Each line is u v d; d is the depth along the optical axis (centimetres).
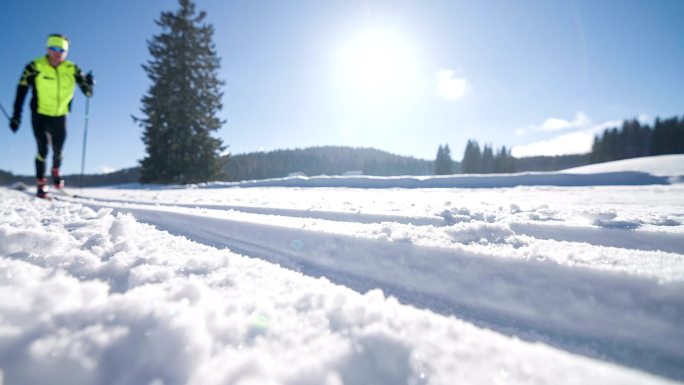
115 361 65
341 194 786
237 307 90
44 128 556
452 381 63
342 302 95
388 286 142
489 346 75
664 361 87
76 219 257
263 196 691
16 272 106
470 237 178
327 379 62
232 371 63
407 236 183
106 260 142
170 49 2373
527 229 223
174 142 2289
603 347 94
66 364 63
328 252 181
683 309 96
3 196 582
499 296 122
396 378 65
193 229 264
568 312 108
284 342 75
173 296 94
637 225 212
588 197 580
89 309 79
